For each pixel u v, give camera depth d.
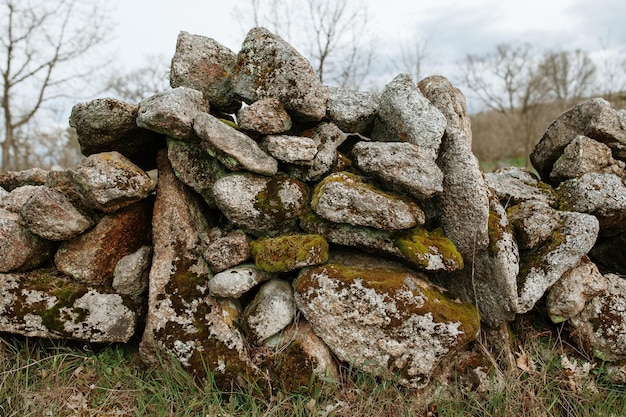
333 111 3.17
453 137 2.87
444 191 2.87
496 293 2.86
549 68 18.55
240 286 2.65
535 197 3.28
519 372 2.85
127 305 2.87
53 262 3.02
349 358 2.68
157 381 2.76
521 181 3.50
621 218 3.12
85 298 2.80
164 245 2.87
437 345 2.61
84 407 2.59
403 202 2.71
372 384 2.69
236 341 2.69
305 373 2.65
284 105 2.96
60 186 2.96
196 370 2.65
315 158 2.92
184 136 2.85
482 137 15.66
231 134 2.70
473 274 2.86
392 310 2.58
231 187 2.79
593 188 3.12
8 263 2.80
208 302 2.77
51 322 2.73
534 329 3.14
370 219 2.64
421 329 2.59
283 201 2.83
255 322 2.70
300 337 2.72
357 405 2.58
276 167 2.84
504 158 15.10
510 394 2.68
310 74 2.94
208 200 3.05
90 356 2.85
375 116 3.24
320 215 2.71
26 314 2.72
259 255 2.71
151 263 2.98
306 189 2.96
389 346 2.61
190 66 3.14
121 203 2.86
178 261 2.84
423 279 2.88
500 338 2.96
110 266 2.99
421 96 2.98
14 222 2.83
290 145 2.78
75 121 2.98
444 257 2.72
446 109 3.24
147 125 2.79
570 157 3.35
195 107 2.89
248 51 3.05
